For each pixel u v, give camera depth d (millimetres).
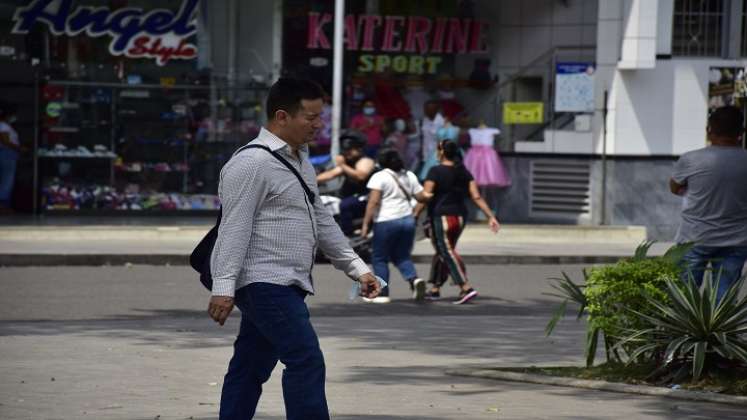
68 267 35781
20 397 16375
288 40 48875
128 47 48000
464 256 39188
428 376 18391
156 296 29594
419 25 50281
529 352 20922
